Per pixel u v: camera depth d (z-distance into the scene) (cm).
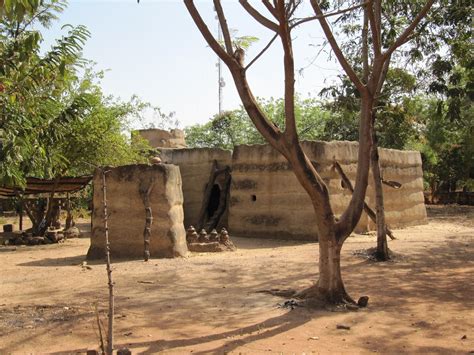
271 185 1877
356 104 1548
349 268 1244
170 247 1395
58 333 718
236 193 1977
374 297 942
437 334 720
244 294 961
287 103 835
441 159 3956
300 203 1794
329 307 852
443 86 1329
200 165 2231
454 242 1684
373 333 721
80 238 2109
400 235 1902
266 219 1875
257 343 671
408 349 655
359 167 900
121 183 1437
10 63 871
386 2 1296
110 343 508
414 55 1391
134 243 1412
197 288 1016
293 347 656
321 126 3644
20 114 909
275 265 1265
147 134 2983
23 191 1980
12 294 987
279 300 909
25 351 649
